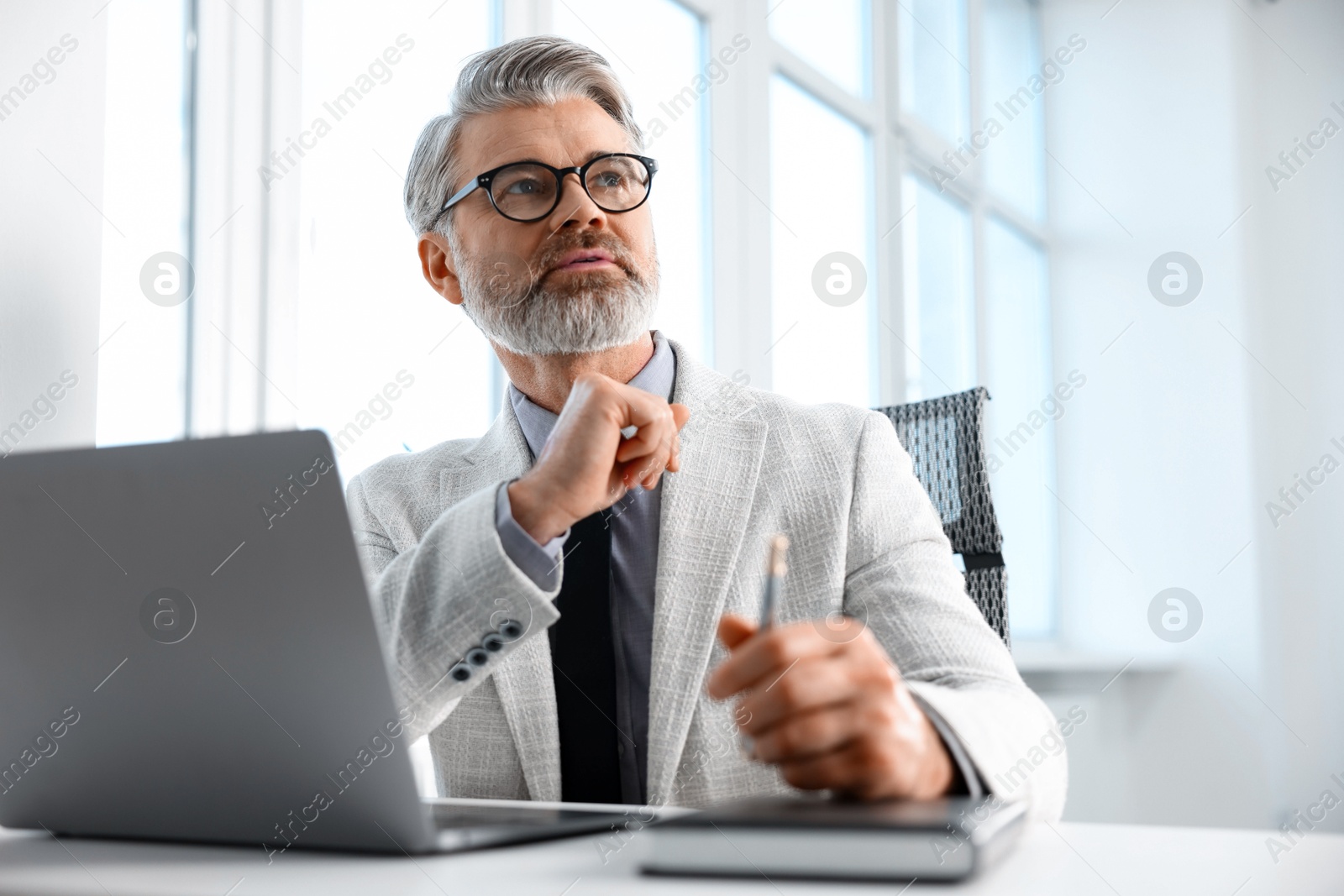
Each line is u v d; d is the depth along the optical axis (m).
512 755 1.14
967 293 4.13
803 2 3.40
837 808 0.57
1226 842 0.62
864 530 1.20
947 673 0.94
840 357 3.43
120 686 0.64
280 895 0.51
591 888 0.51
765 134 3.10
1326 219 4.05
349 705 0.60
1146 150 4.27
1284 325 4.05
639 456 0.97
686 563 1.16
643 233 1.34
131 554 0.62
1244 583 3.86
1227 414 3.97
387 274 1.98
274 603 0.60
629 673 1.19
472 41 2.22
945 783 0.66
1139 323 4.21
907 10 4.07
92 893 0.53
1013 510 4.31
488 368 2.19
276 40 1.76
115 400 1.50
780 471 1.24
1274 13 4.20
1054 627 4.26
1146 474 4.11
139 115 1.57
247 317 1.70
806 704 0.59
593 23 2.56
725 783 1.09
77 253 1.29
